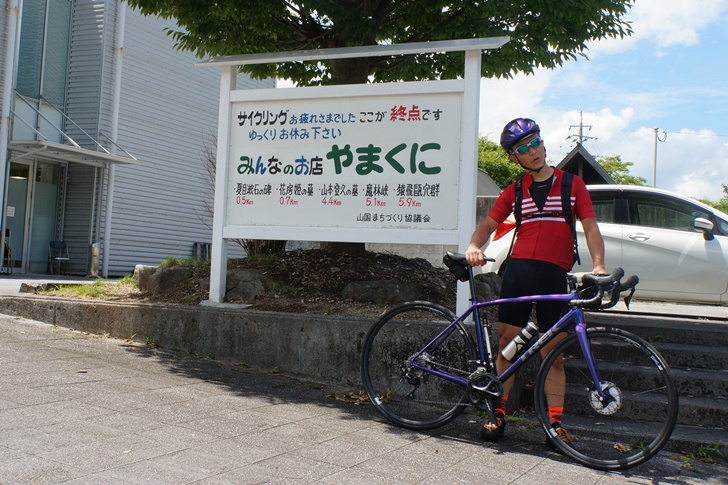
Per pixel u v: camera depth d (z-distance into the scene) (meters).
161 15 7.02
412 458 3.53
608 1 6.82
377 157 5.57
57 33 15.59
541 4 6.56
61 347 5.41
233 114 6.10
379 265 6.41
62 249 15.99
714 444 3.94
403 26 7.92
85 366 4.86
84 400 4.00
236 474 3.03
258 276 6.20
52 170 15.92
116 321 6.07
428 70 7.80
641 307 8.09
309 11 6.11
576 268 7.77
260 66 7.76
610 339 3.83
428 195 5.41
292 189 5.84
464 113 5.32
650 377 4.26
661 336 5.63
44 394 4.03
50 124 14.81
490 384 3.96
